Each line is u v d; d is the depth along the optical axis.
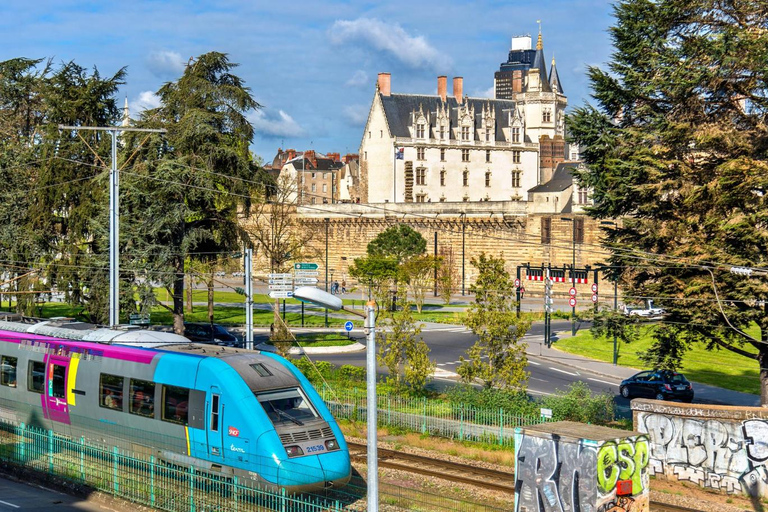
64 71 50.19
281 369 22.83
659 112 33.25
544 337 62.69
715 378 45.75
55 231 49.78
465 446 28.59
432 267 79.19
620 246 32.75
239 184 46.72
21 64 57.41
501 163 121.69
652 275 32.41
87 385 26.02
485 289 34.19
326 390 36.41
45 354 28.02
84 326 29.09
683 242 31.20
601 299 85.50
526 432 19.61
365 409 33.84
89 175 48.53
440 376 44.84
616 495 18.47
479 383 37.81
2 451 25.58
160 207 43.22
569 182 93.19
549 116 128.75
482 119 120.88
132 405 24.36
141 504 20.59
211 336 54.66
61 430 27.20
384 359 37.41
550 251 91.88
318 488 20.73
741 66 30.22
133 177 43.50
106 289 43.97
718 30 31.89
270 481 20.41
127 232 43.16
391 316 37.44
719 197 30.05
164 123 46.25
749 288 28.50
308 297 14.16
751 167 29.12
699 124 31.95
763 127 31.16
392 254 81.69
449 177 118.62
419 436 30.12
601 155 34.28
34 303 48.06
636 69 33.59
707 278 29.81
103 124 50.62
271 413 21.33
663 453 25.86
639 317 32.38
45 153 49.19
